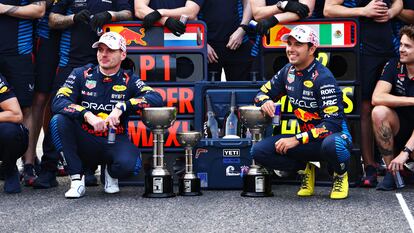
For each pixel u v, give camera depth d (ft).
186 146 36.83
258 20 41.70
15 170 38.11
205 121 40.57
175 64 41.57
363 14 40.34
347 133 35.17
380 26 40.98
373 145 42.55
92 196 36.60
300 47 34.99
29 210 32.22
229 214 30.86
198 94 40.57
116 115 35.27
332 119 34.83
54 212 31.60
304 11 40.50
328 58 40.75
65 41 42.47
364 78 41.22
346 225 28.22
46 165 40.06
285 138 35.04
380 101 38.86
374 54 41.09
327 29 40.75
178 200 35.09
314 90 35.29
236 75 44.70
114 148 36.65
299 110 36.27
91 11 42.24
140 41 41.78
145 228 27.78
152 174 36.06
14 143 36.99
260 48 42.47
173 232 27.02
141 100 36.19
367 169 40.32
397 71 39.11
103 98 36.91
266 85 37.35
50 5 43.09
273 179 40.91
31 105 42.24
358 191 38.14
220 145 38.75
